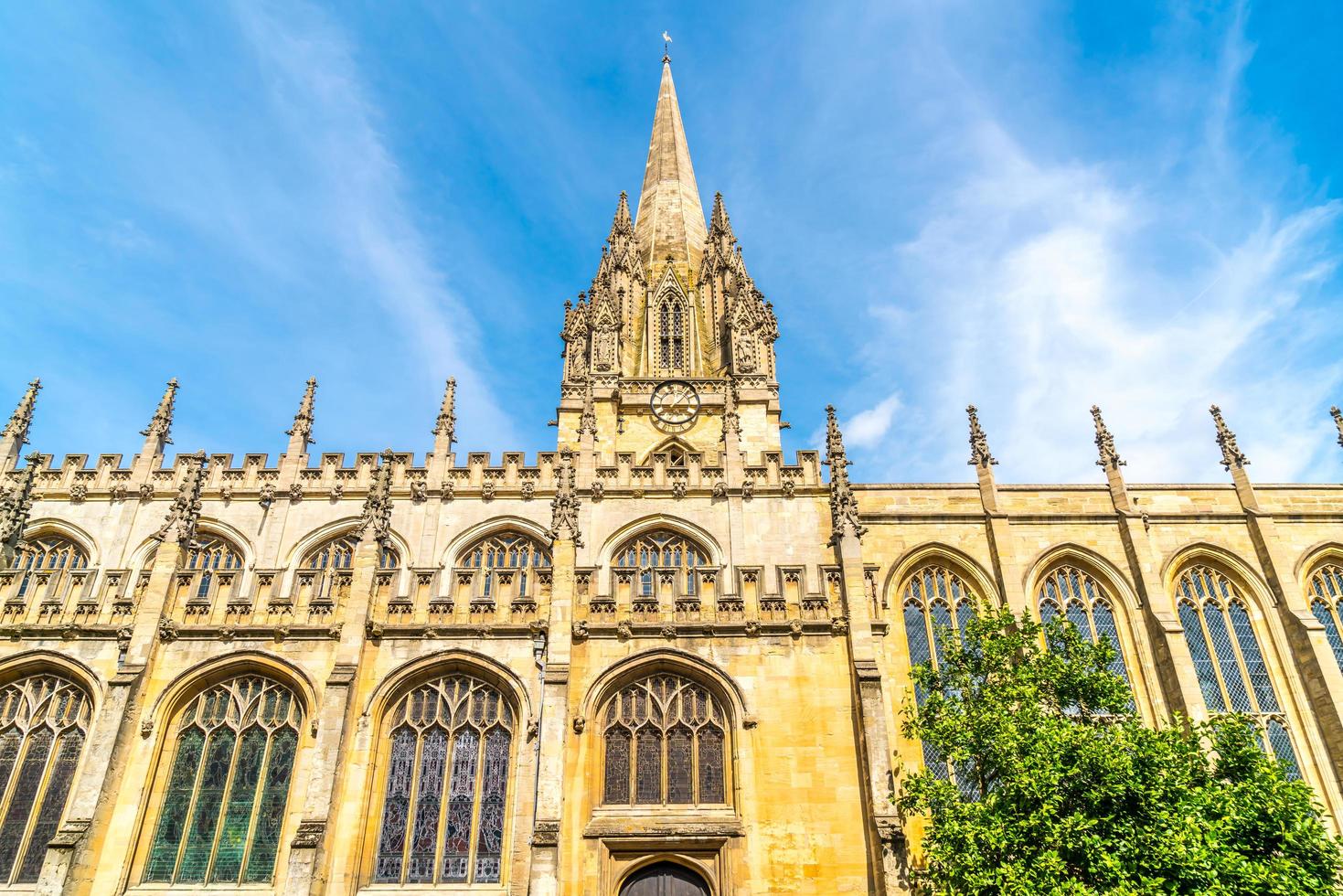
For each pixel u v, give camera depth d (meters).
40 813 34.41
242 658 35.75
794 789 34.09
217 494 53.25
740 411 67.69
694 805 34.28
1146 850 26.58
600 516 52.16
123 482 54.03
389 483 39.41
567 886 32.22
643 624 36.84
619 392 68.19
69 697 36.38
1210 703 47.66
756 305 75.62
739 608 37.59
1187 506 52.28
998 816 28.38
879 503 52.28
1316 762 45.59
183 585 37.62
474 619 36.88
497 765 34.66
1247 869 26.28
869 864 32.69
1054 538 51.28
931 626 49.56
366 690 35.06
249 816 33.69
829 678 36.06
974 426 54.62
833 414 43.00
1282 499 52.56
